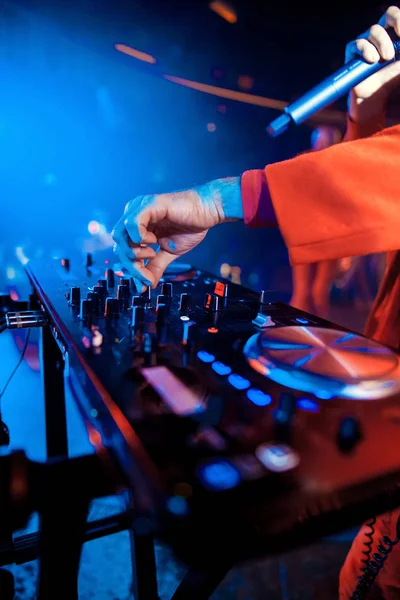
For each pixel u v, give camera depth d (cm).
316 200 50
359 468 29
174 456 29
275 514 25
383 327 78
